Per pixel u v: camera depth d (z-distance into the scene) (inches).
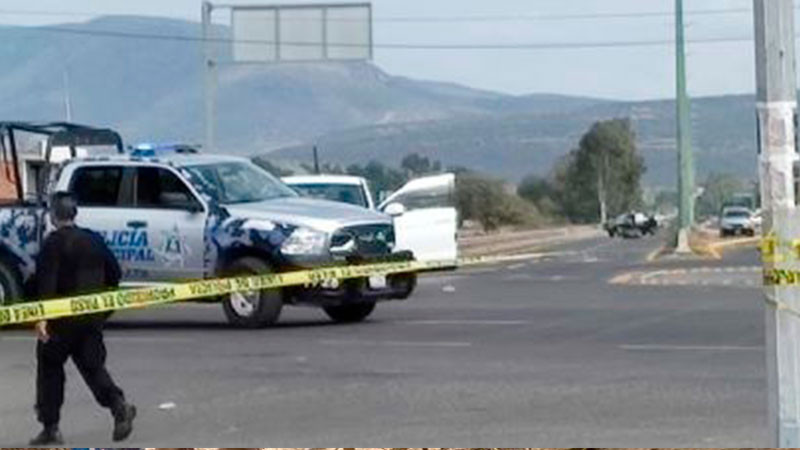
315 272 1708.9
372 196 2952.8
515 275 3095.5
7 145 2290.8
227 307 1775.3
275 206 1786.4
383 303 2170.3
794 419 761.6
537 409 1157.7
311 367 1424.7
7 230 1841.8
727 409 1135.6
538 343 1581.0
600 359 1433.3
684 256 4065.0
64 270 1042.7
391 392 1262.3
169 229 1788.9
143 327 1827.0
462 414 1144.2
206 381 1353.3
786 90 747.4
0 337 1770.4
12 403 1262.3
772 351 762.8
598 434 1042.7
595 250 5036.9
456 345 1572.3
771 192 754.8
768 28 745.6
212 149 4079.7
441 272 3174.2
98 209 1823.3
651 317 1851.6
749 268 3132.4
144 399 1258.0
